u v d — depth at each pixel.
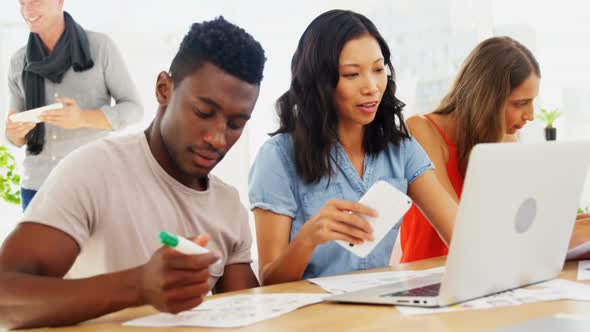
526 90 2.12
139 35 3.76
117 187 1.29
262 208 1.70
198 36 1.24
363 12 4.20
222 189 1.48
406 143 1.87
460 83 2.16
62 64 2.68
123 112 2.70
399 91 4.10
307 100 1.73
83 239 1.23
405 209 1.33
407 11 4.05
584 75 3.73
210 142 1.25
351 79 1.69
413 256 2.10
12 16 3.47
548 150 1.16
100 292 1.00
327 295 1.21
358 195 1.77
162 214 1.34
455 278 1.05
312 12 4.24
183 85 1.25
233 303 1.17
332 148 1.76
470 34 3.84
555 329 0.89
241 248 1.51
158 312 1.12
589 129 3.75
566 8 3.74
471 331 0.90
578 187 1.28
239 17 4.07
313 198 1.74
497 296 1.15
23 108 2.82
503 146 1.05
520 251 1.17
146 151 1.35
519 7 3.81
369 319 1.00
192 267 0.95
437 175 2.11
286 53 4.22
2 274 1.05
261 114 4.14
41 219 1.17
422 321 0.97
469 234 1.04
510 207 1.11
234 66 1.22
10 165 3.32
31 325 1.02
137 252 1.30
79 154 1.30
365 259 1.75
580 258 1.57
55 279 1.03
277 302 1.16
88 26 3.68
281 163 1.74
